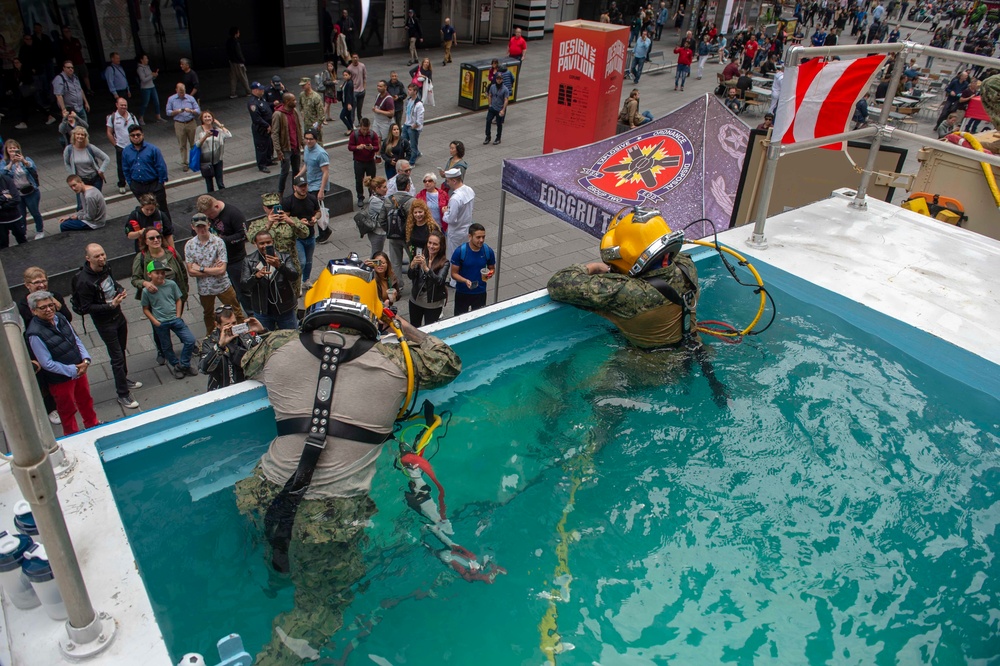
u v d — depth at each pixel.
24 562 1.92
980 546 2.81
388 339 3.08
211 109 16.08
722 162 7.04
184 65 13.69
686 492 3.05
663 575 2.67
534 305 4.03
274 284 6.74
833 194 5.76
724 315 4.30
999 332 3.89
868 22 35.50
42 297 5.43
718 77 19.98
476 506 2.89
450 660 2.32
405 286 8.83
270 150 12.53
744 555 2.76
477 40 25.05
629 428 3.39
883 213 5.43
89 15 16.47
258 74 19.11
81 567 2.11
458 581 2.60
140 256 6.66
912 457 3.25
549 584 2.60
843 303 4.23
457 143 9.77
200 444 2.88
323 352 2.81
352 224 10.62
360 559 2.60
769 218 5.30
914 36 34.66
